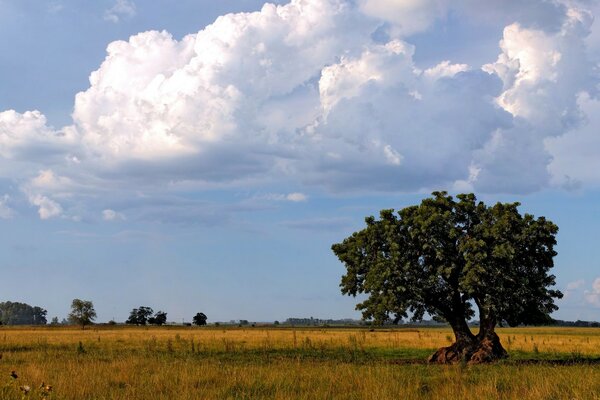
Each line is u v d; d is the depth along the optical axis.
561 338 87.00
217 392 17.03
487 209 37.03
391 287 36.00
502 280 34.66
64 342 59.62
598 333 140.62
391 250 36.22
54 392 16.14
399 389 17.19
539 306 36.28
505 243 34.84
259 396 16.83
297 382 19.16
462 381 19.64
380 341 62.31
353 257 38.16
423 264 36.88
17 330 125.06
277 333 99.12
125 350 43.09
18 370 23.30
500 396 16.42
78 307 156.50
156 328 154.38
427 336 81.44
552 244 35.84
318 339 66.88
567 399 15.26
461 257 36.03
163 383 18.62
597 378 19.09
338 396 16.48
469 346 36.06
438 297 37.03
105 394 16.42
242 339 66.69
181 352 41.22
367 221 38.19
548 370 23.39
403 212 37.59
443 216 35.62
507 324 38.66
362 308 37.38
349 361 34.06
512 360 34.69
